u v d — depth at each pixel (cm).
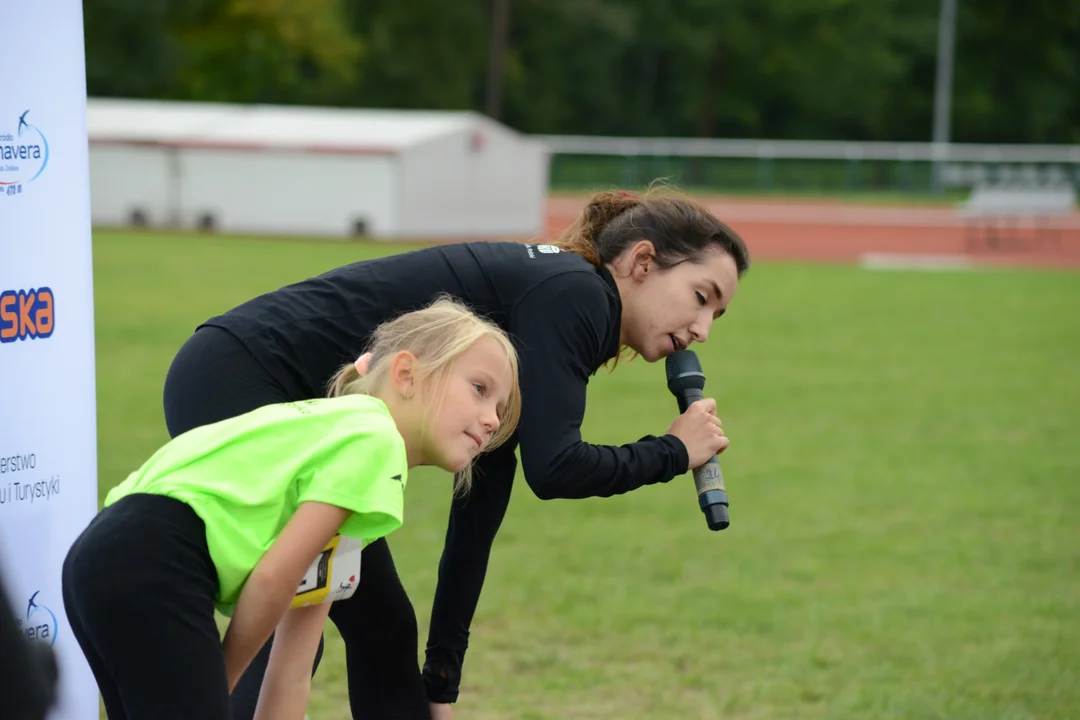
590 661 726
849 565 935
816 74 8394
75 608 387
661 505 1128
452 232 3734
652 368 1889
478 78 8288
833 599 851
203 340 475
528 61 8438
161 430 1301
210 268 2805
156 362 1720
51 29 498
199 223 3834
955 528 1045
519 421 470
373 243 3472
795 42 8369
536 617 804
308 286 489
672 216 495
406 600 512
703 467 501
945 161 5700
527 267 486
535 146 3894
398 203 3597
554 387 466
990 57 8456
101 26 6034
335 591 430
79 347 521
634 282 498
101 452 1191
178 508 388
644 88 8581
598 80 8444
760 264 3531
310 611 445
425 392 422
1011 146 8525
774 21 8338
